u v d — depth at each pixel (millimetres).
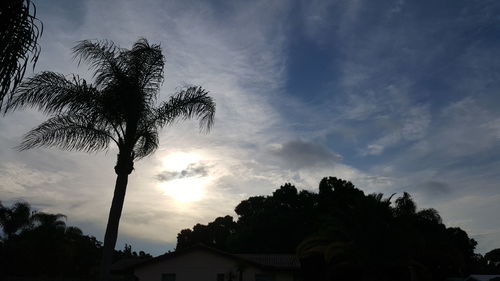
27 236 48938
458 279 35688
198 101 14562
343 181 47562
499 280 34719
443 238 27062
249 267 33531
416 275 24922
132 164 13539
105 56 13820
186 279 33219
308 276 28625
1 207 45938
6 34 5430
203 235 77875
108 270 12555
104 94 13414
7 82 5531
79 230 57281
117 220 12984
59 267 50031
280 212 59438
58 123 13117
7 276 43219
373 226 24438
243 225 69000
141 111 13625
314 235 26203
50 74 12930
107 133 13570
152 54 14141
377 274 24297
